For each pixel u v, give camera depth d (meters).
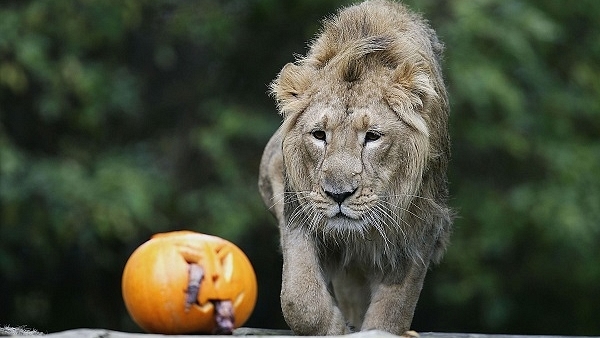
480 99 14.70
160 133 16.20
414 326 16.61
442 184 7.65
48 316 15.88
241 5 15.89
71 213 14.05
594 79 16.64
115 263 15.71
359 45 7.17
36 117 15.37
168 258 6.22
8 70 14.15
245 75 16.30
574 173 15.99
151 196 14.61
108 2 14.75
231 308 6.23
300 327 7.01
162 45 15.86
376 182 7.01
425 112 7.25
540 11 16.27
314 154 7.05
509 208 15.84
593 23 17.03
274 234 15.44
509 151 15.86
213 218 14.84
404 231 7.34
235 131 15.06
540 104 16.42
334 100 7.05
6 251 14.41
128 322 16.02
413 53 7.37
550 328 17.03
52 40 14.91
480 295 16.42
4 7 14.86
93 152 15.40
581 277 16.36
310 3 15.62
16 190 13.89
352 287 8.10
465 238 15.77
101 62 15.19
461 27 14.84
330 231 7.20
